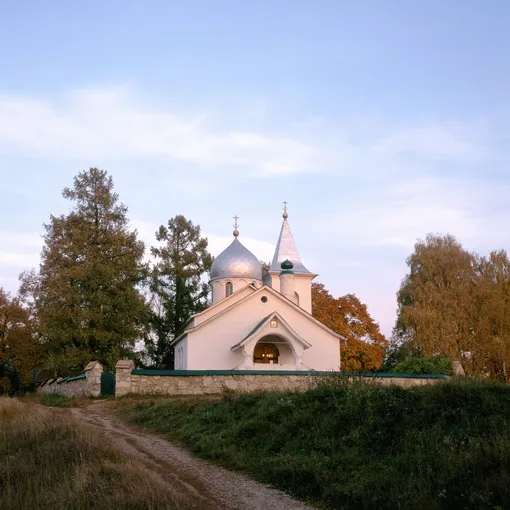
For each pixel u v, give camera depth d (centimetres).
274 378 2786
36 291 4762
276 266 5266
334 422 1439
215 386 2761
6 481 1265
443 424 1259
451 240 5353
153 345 5778
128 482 1121
